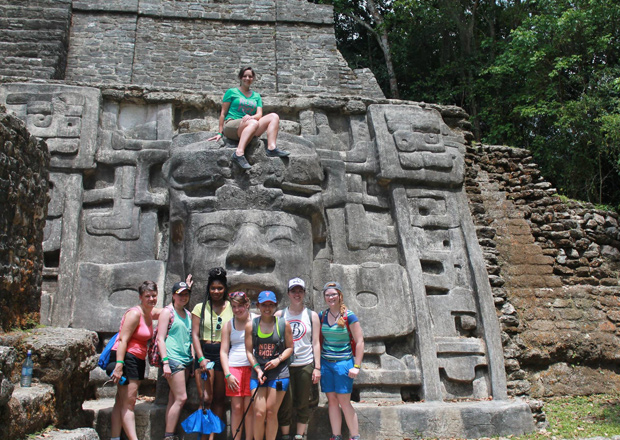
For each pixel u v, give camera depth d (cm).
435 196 686
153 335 458
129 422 433
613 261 786
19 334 439
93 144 644
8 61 892
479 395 597
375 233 655
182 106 698
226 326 450
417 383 584
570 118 1024
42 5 978
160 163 645
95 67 973
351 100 712
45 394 400
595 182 1088
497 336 620
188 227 553
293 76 1016
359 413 526
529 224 764
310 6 1070
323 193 650
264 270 529
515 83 1277
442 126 732
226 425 493
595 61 1125
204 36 1033
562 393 672
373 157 686
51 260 608
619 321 723
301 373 454
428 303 630
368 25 1627
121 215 624
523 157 820
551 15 1109
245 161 549
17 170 464
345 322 466
